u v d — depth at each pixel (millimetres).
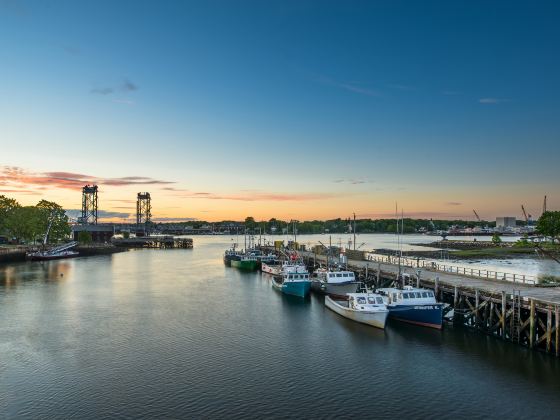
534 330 49812
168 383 42344
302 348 52562
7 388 41281
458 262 166500
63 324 63938
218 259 185750
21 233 185500
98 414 36312
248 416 36000
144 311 72875
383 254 192500
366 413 36500
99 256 198875
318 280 88938
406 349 51625
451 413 36375
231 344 54281
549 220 177875
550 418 35375
